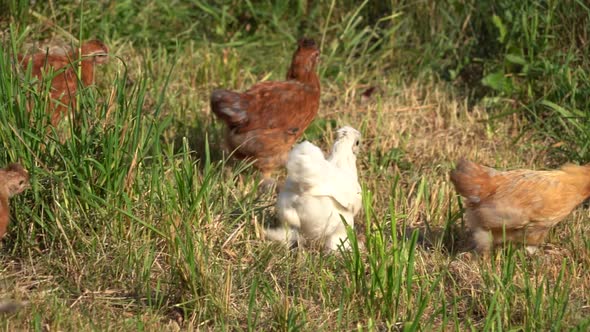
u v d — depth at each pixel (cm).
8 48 1591
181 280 1404
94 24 2338
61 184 1516
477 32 2358
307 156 1485
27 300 1379
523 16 2197
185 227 1462
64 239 1496
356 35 2469
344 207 1540
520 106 2211
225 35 2481
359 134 1645
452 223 1673
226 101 1756
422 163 1998
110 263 1473
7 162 1525
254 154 1789
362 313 1414
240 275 1471
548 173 1541
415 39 2447
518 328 1338
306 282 1489
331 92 2308
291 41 2464
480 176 1540
